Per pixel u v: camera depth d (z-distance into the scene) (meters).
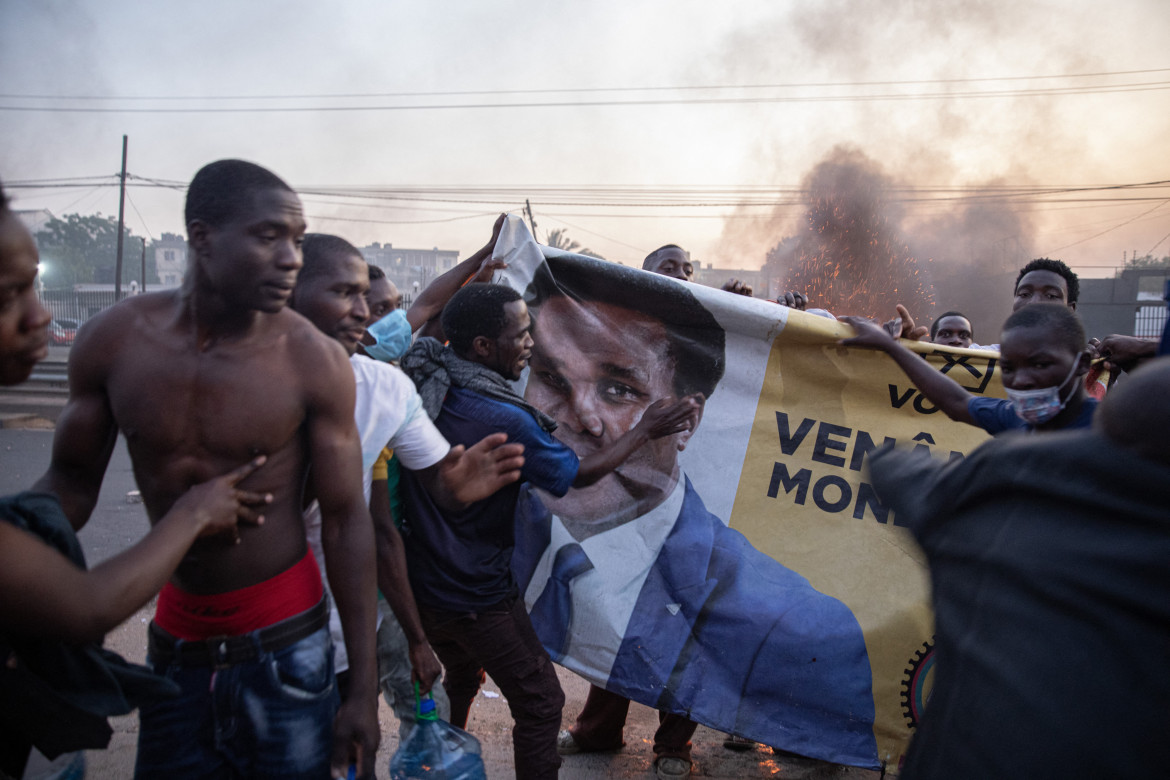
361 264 2.20
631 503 3.08
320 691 1.83
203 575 1.72
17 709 1.39
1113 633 1.06
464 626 2.37
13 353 1.34
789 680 2.93
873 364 3.24
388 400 2.10
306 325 1.78
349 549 1.83
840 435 3.20
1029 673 1.12
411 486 2.38
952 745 1.20
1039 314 2.21
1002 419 2.53
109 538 5.66
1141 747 1.02
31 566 1.26
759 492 3.15
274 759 1.75
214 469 1.68
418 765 2.26
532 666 2.45
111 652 1.59
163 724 1.74
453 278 3.17
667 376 3.16
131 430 1.65
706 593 3.01
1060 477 1.17
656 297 3.14
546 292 3.11
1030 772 1.07
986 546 1.26
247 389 1.66
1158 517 1.06
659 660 2.94
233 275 1.58
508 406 2.38
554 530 3.03
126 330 1.66
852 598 3.03
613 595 3.01
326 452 1.77
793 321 3.15
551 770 2.46
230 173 1.59
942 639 1.30
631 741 3.38
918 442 3.22
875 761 2.88
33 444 9.84
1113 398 1.14
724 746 3.41
